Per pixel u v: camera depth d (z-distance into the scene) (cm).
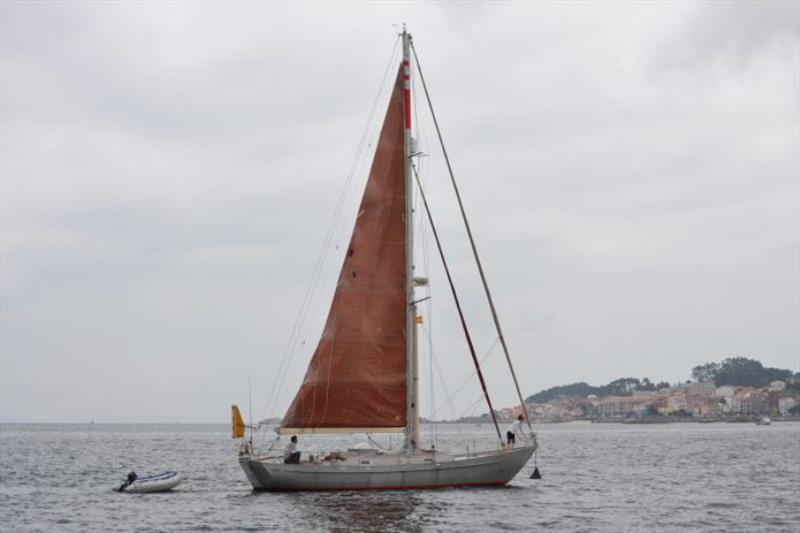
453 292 5656
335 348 5362
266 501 4894
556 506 5003
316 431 5325
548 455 11888
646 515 4803
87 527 4325
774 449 13338
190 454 12925
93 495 5791
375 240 5431
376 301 5397
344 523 4234
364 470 5097
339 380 5347
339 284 5422
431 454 5291
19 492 6047
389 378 5356
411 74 5519
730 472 8094
